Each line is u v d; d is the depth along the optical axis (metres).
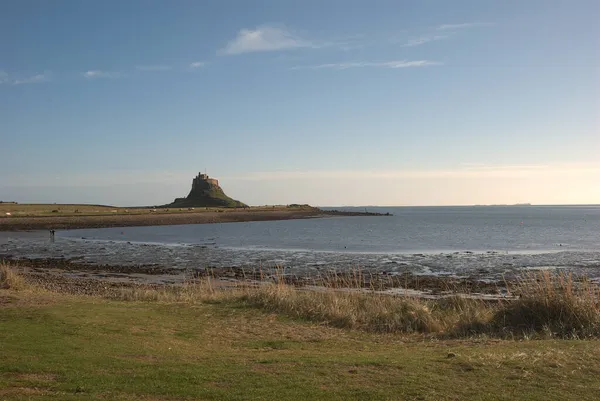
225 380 7.02
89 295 19.42
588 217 155.00
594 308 11.89
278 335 11.59
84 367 7.67
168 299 16.80
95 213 113.94
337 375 7.30
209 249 48.78
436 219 143.12
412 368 7.68
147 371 7.50
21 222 92.12
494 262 36.19
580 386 6.71
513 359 8.10
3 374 7.19
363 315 13.69
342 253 43.69
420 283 26.31
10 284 18.31
